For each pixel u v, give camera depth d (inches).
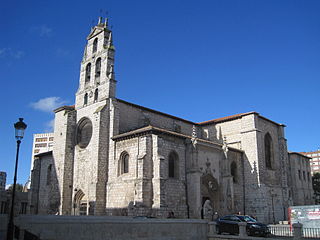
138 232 969.5
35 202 2175.2
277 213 2210.9
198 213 1628.9
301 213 1368.1
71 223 828.0
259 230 1240.2
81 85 2117.4
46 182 2160.4
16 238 780.0
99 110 1815.9
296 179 2603.3
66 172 1936.5
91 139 1887.3
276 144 2471.7
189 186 1704.0
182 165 1731.1
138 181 1534.2
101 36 2090.3
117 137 1747.0
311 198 2832.2
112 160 1759.4
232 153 2116.1
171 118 2299.5
